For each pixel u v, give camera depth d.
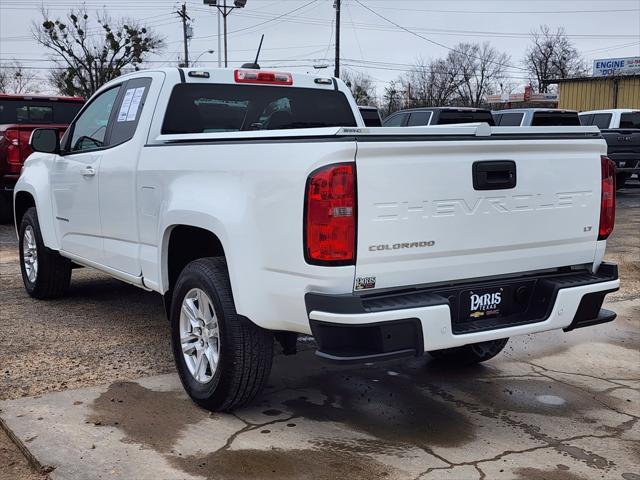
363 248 3.33
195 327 4.12
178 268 4.52
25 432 3.76
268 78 5.31
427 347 3.42
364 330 3.34
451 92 71.38
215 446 3.65
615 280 4.09
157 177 4.39
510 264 3.85
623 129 16.62
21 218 6.97
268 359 3.84
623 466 3.54
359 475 3.37
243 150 3.68
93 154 5.29
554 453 3.67
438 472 3.42
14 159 10.66
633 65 35.22
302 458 3.54
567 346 5.61
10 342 5.34
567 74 73.12
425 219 3.48
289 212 3.39
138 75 5.15
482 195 3.64
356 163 3.28
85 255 5.61
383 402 4.34
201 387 4.05
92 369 4.77
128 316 6.12
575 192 4.01
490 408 4.28
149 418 3.98
